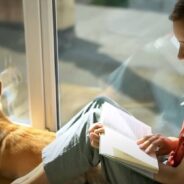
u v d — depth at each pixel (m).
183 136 1.37
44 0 1.80
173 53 2.00
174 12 1.24
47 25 1.85
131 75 2.12
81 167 1.46
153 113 2.03
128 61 2.16
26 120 2.14
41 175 1.50
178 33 1.25
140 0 2.17
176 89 1.99
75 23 2.17
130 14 2.24
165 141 1.43
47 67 1.94
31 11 1.83
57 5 1.90
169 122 1.94
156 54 2.08
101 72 2.24
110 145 1.29
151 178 1.35
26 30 1.88
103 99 1.62
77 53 2.19
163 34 2.09
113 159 1.30
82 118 1.52
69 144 1.46
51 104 2.03
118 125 1.46
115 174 1.40
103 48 2.28
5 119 1.94
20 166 1.79
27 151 1.78
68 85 2.14
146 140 1.39
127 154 1.27
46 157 1.51
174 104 1.97
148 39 2.15
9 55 2.11
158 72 2.06
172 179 1.30
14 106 2.16
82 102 2.12
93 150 1.42
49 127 2.09
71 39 2.12
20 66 2.09
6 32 2.07
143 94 2.08
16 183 1.56
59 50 2.01
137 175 1.40
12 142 1.82
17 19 2.00
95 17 2.32
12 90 2.15
